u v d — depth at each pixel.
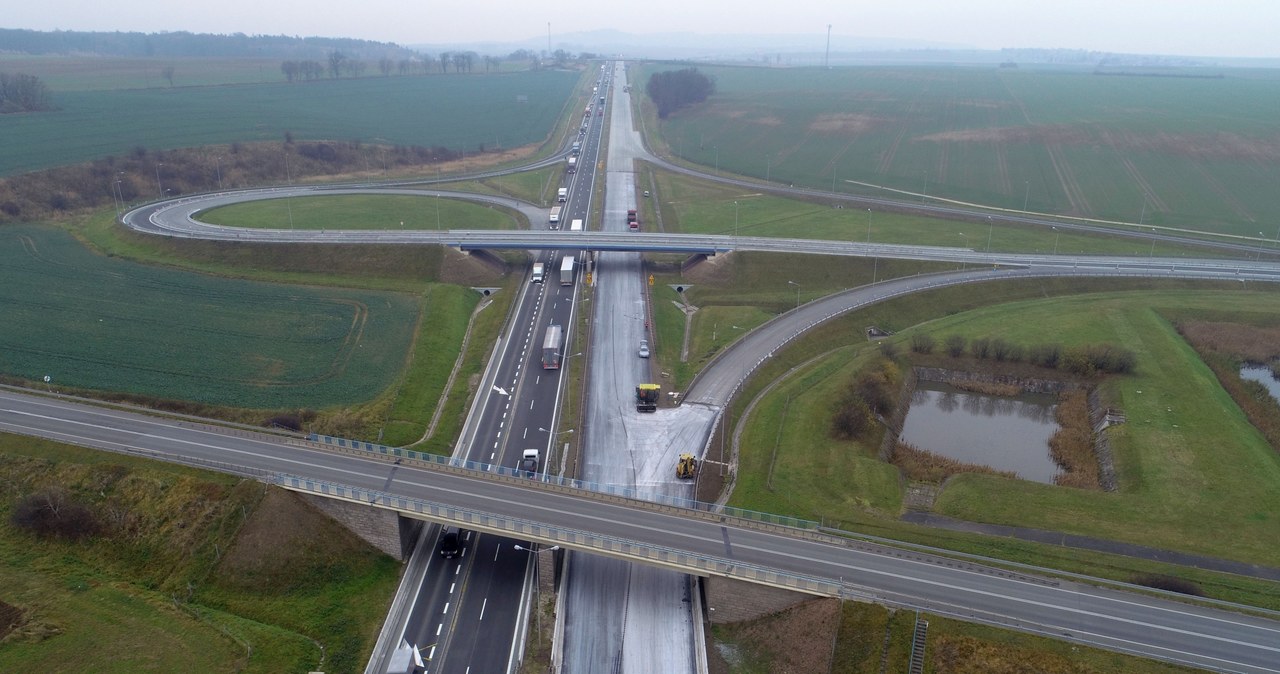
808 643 70.44
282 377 116.56
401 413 109.81
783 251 167.25
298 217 195.62
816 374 122.69
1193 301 152.88
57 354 119.44
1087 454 109.38
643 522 83.19
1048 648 66.25
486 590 81.31
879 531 85.25
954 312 151.38
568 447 104.44
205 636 71.94
